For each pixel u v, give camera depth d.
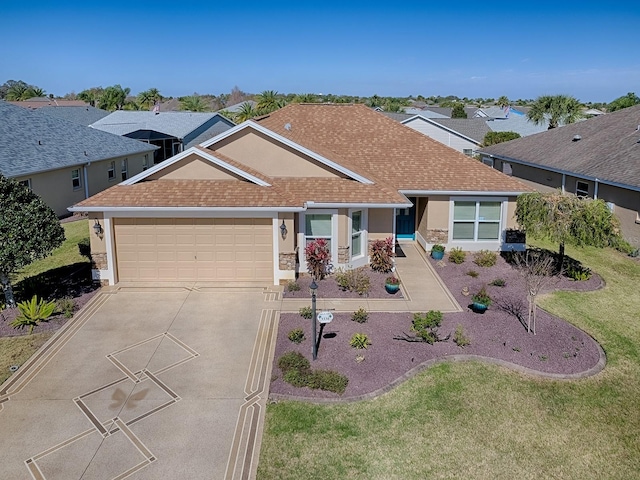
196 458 8.32
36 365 11.28
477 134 48.62
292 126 23.77
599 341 12.45
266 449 8.55
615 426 9.22
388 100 106.81
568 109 42.91
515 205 19.56
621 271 17.95
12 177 21.81
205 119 49.09
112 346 12.18
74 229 24.27
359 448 8.59
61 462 8.20
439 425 9.20
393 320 13.58
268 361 11.43
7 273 13.70
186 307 14.49
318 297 15.23
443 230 19.80
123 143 34.06
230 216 15.88
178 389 10.34
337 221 17.05
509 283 16.47
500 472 8.09
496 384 10.48
